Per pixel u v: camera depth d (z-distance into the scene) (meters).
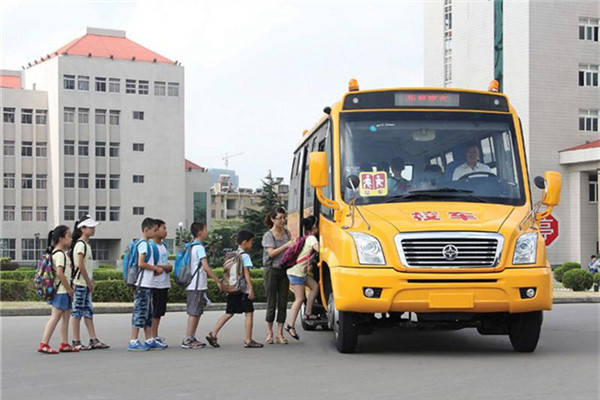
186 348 13.83
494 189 12.20
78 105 95.81
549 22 67.94
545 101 67.81
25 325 19.05
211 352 13.13
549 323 18.33
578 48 68.81
